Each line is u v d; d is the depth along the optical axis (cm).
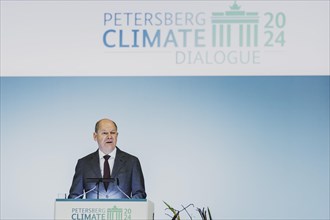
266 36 991
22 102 999
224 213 967
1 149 992
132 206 723
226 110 985
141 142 987
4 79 1004
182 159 980
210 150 980
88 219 723
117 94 995
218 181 973
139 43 1002
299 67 985
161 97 991
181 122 987
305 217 959
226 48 994
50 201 981
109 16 1008
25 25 1013
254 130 979
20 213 980
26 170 988
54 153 990
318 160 968
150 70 997
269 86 984
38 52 1012
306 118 976
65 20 1013
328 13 988
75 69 1004
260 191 968
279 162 971
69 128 994
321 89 980
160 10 1000
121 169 979
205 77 991
